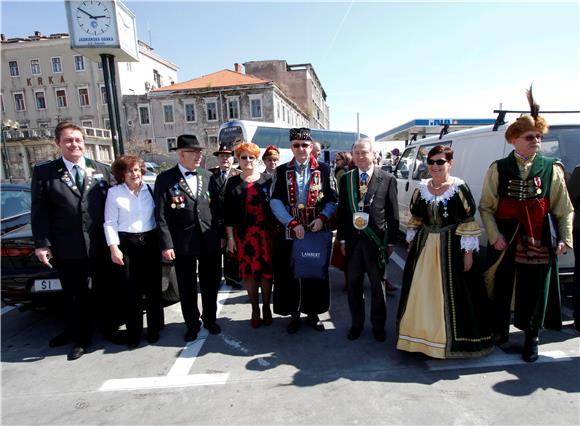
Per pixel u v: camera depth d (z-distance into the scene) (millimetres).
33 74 34594
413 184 5566
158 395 2436
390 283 4312
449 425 2039
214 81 30531
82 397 2449
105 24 7203
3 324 3734
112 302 3252
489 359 2703
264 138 14375
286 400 2318
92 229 2984
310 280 3223
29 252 3240
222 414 2215
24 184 4961
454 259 2637
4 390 2557
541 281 2586
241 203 3268
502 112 3480
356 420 2109
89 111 34250
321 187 3135
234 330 3402
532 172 2557
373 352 2889
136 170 3027
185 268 3152
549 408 2150
